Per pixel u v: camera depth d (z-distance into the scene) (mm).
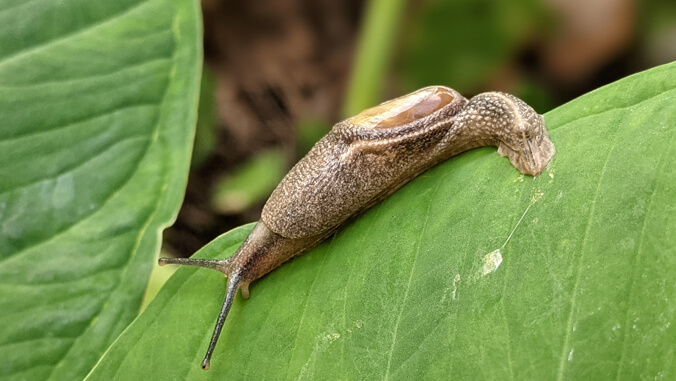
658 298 225
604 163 232
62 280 262
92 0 268
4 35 265
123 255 263
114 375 254
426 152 249
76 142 264
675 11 310
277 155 312
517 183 239
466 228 240
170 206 263
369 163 251
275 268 258
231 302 254
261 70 344
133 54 266
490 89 316
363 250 248
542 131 239
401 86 315
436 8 309
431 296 238
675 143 228
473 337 233
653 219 227
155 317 256
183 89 266
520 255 234
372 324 242
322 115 330
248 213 305
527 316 231
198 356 253
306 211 253
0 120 263
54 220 263
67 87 265
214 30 359
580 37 313
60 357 260
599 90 238
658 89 233
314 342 245
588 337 227
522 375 229
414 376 236
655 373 223
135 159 264
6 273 261
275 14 373
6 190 262
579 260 230
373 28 302
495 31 311
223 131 312
